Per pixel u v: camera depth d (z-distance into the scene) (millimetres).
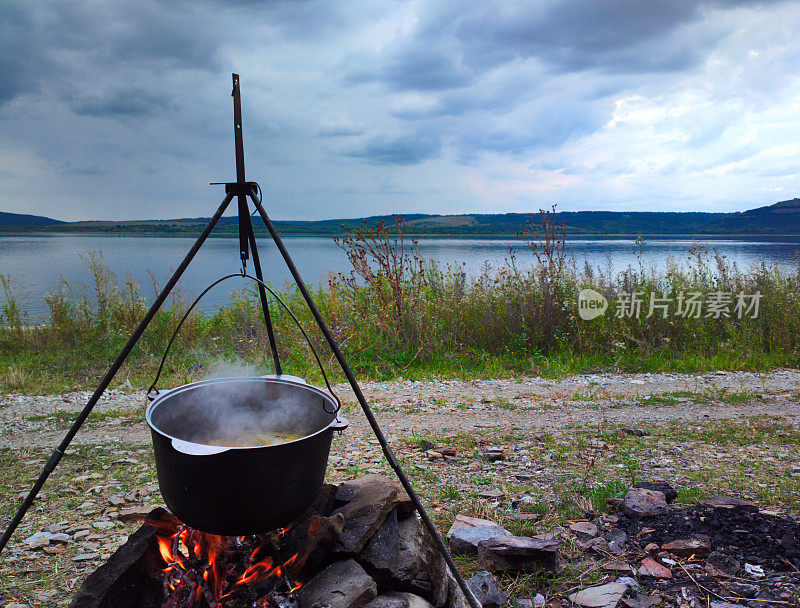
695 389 8367
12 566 3279
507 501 4324
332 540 2633
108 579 2332
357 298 10906
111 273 11734
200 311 11719
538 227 11383
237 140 2775
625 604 2943
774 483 4664
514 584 3139
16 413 7098
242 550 2717
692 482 4691
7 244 88750
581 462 5250
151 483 4750
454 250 44094
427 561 2744
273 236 2768
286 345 10133
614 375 9266
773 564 3238
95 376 9023
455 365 9703
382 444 2699
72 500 4367
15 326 11141
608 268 11688
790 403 7594
